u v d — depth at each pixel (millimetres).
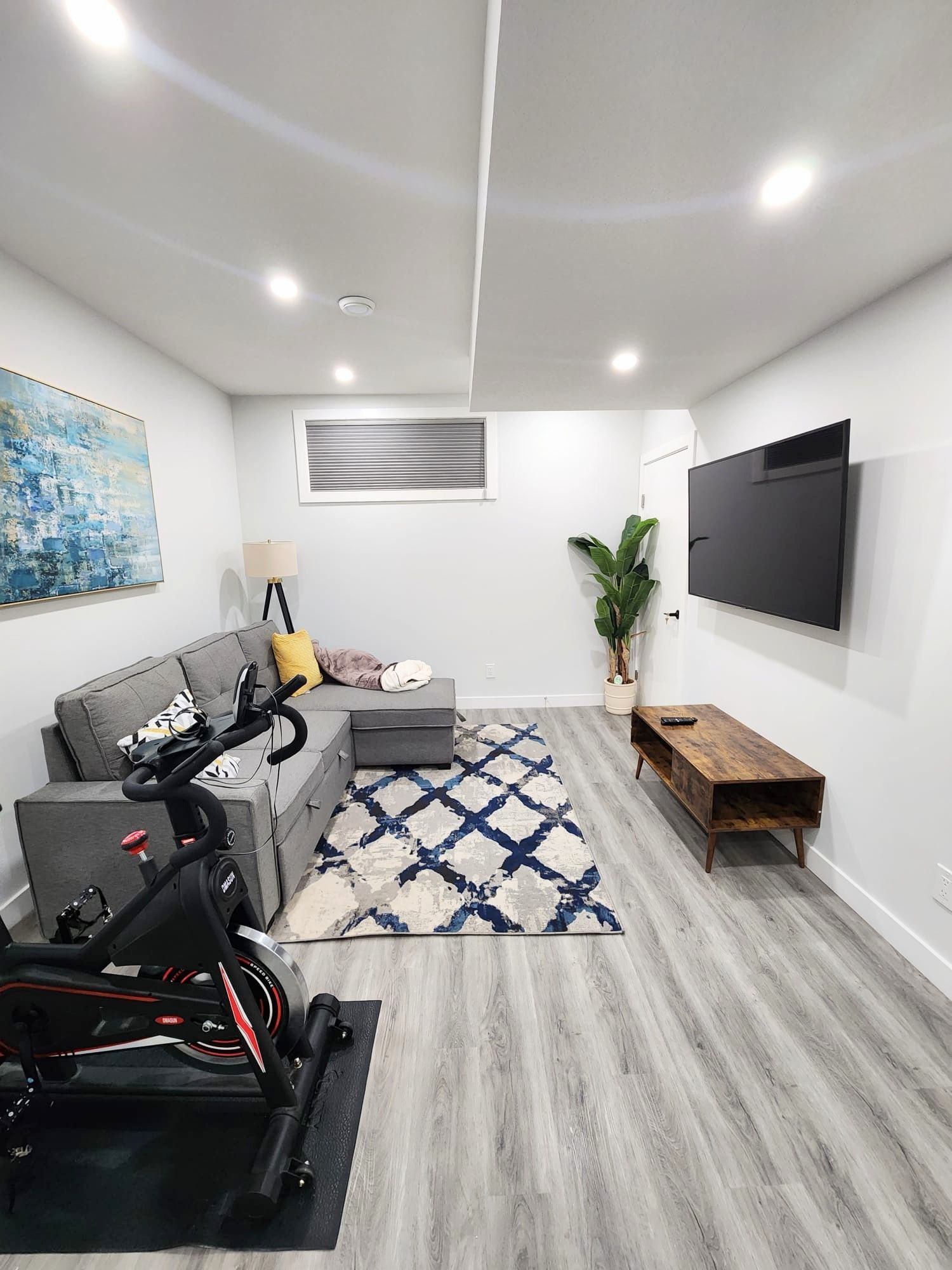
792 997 1601
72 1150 1237
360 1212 1107
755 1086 1341
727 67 868
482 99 1244
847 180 1163
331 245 1887
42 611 2111
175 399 3111
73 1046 1281
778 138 1030
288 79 1197
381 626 4242
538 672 4395
